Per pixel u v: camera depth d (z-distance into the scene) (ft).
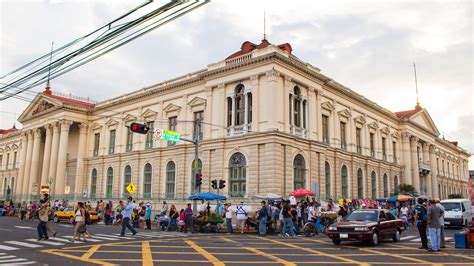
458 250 53.52
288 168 112.88
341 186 140.56
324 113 138.82
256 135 112.98
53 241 62.39
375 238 59.11
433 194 220.43
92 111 179.11
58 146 176.14
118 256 46.34
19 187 196.13
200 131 133.28
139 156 152.05
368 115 170.19
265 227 78.23
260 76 117.50
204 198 93.91
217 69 126.11
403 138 197.47
